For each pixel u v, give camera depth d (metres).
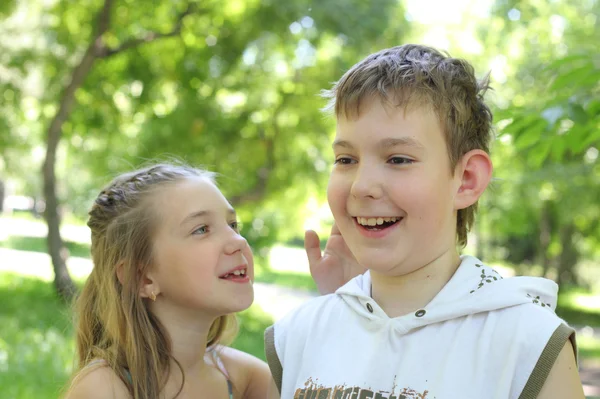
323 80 12.64
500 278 1.46
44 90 12.38
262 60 12.68
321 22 11.05
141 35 11.91
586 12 11.84
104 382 1.79
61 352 7.27
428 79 1.41
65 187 18.42
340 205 1.45
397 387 1.41
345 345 1.54
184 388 1.88
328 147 13.38
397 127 1.37
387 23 11.52
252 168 12.84
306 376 1.56
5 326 8.81
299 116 12.88
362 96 1.40
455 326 1.42
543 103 2.61
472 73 1.51
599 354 10.24
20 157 15.15
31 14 12.27
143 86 12.31
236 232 1.94
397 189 1.37
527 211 14.73
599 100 2.52
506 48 13.18
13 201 39.97
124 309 1.87
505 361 1.34
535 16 12.69
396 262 1.41
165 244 1.86
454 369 1.37
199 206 1.87
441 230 1.43
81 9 12.09
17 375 6.29
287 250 32.62
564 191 12.39
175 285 1.86
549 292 1.47
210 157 12.50
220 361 2.08
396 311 1.50
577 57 2.50
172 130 12.09
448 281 1.47
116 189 1.99
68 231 18.80
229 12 11.77
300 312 1.70
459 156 1.44
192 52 12.15
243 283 1.88
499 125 2.76
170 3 11.78
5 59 11.88
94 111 12.48
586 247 18.27
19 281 13.45
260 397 2.11
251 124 12.84
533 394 1.30
